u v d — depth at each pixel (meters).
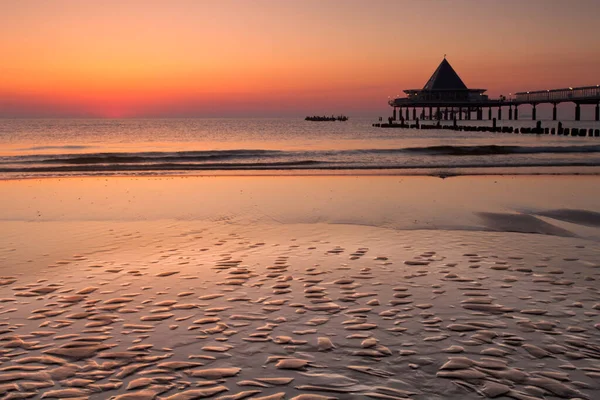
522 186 16.27
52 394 3.55
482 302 5.49
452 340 4.49
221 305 5.41
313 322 4.93
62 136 64.88
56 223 10.32
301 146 40.12
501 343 4.42
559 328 4.76
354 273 6.63
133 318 5.04
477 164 24.39
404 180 18.11
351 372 3.88
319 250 7.95
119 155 27.81
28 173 20.70
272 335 4.61
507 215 11.09
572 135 61.12
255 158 27.47
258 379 3.77
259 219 10.69
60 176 19.75
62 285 6.13
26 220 10.64
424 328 4.77
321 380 3.76
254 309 5.29
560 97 124.81
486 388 3.63
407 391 3.60
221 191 15.16
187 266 7.00
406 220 10.52
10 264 7.12
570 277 6.43
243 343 4.43
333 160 26.45
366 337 4.55
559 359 4.11
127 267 6.96
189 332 4.68
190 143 46.22
